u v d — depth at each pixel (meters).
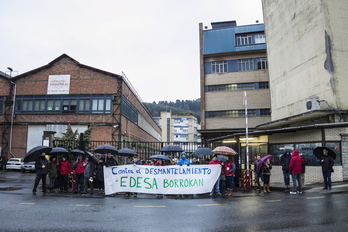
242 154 20.02
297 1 21.05
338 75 17.22
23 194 11.35
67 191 12.59
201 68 37.66
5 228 5.98
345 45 17.70
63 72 34.62
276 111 24.28
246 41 37.00
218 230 5.84
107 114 32.91
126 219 6.87
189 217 7.09
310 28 19.30
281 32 23.55
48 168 11.88
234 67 37.06
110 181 11.21
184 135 117.06
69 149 15.78
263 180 12.05
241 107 36.03
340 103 16.81
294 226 6.07
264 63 36.38
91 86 33.81
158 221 6.66
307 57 19.62
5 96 35.19
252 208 8.25
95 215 7.34
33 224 6.34
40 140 33.78
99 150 12.22
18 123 34.38
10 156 33.91
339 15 18.06
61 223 6.45
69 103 33.88
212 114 36.88
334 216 6.95
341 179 14.97
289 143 16.97
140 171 11.22
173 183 11.12
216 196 11.09
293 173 11.35
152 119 65.12
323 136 15.30
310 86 19.20
